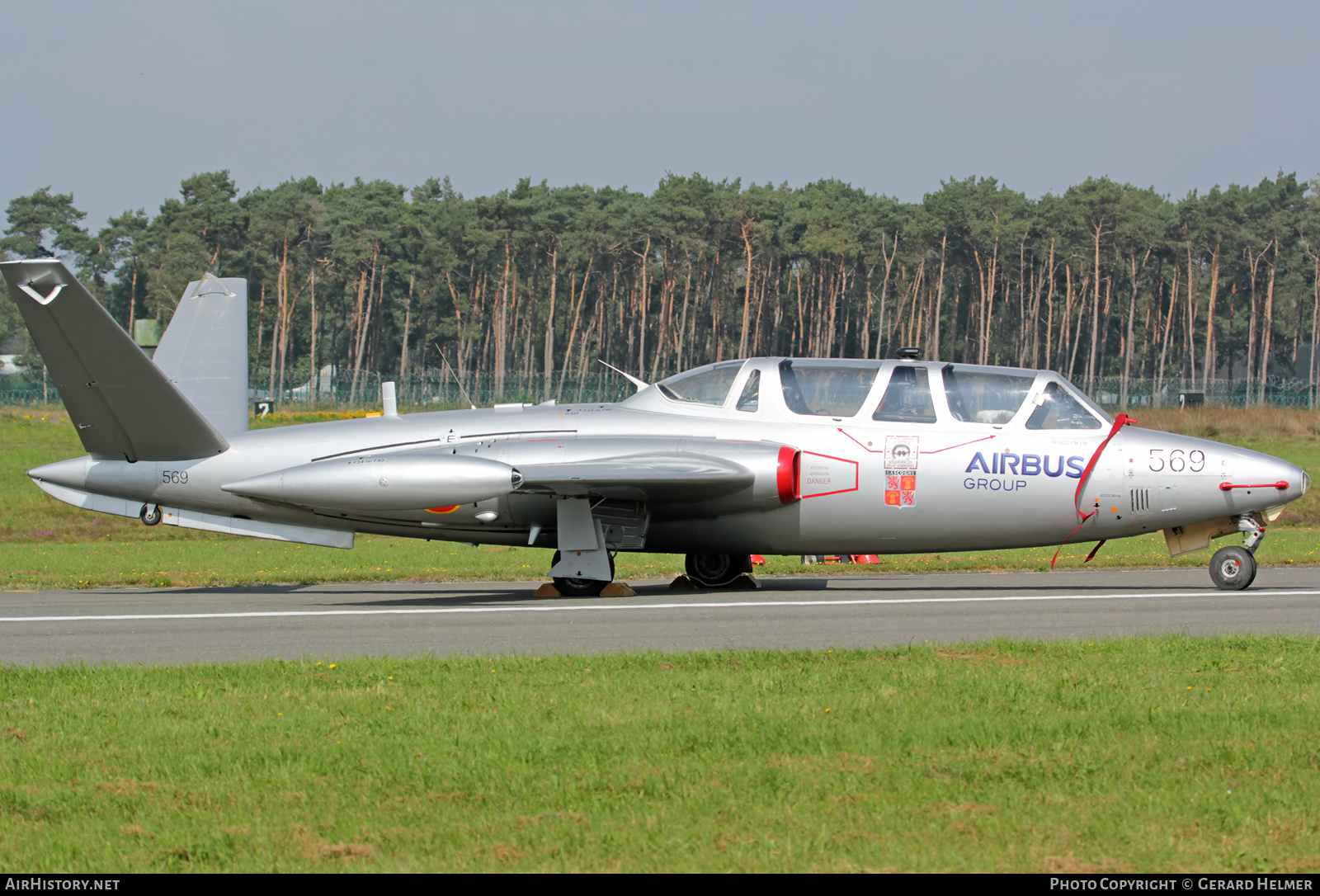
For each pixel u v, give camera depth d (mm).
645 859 18469
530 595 55844
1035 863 18234
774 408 55375
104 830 20094
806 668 31891
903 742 24312
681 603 49406
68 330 52125
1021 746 24094
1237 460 51500
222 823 20359
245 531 59812
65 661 36500
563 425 56688
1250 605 46156
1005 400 54312
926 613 44781
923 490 53438
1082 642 35594
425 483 50438
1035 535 53750
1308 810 20250
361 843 19297
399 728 25859
